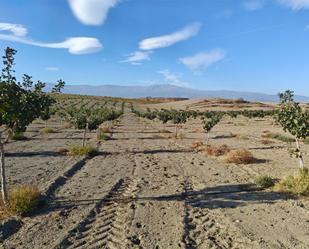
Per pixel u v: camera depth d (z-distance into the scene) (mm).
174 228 11148
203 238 10453
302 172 16156
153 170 20781
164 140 38906
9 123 12188
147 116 74625
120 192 15609
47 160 23984
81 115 29391
